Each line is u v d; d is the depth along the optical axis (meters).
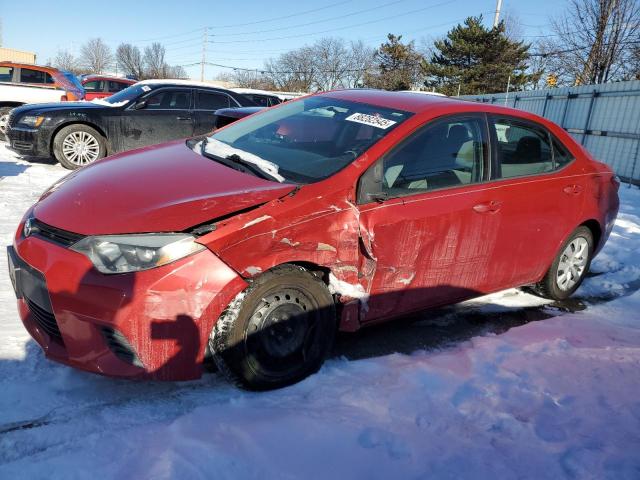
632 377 3.30
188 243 2.57
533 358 3.50
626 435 2.69
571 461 2.44
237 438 2.45
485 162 3.79
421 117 3.53
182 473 2.18
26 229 2.88
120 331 2.49
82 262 2.54
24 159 9.94
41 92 12.91
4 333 3.26
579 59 28.17
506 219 3.81
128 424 2.55
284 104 4.44
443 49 47.78
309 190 2.97
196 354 2.63
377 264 3.18
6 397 2.67
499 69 45.47
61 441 2.39
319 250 2.92
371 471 2.31
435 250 3.45
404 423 2.69
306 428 2.55
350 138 3.45
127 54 89.12
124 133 9.30
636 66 25.70
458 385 3.10
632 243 6.59
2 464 2.21
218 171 3.19
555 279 4.58
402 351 3.58
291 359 2.98
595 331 4.10
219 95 10.13
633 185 12.60
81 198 2.89
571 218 4.38
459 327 4.07
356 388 3.00
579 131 14.94
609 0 25.03
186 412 2.68
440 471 2.35
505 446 2.55
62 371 2.93
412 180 3.38
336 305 3.14
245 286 2.69
